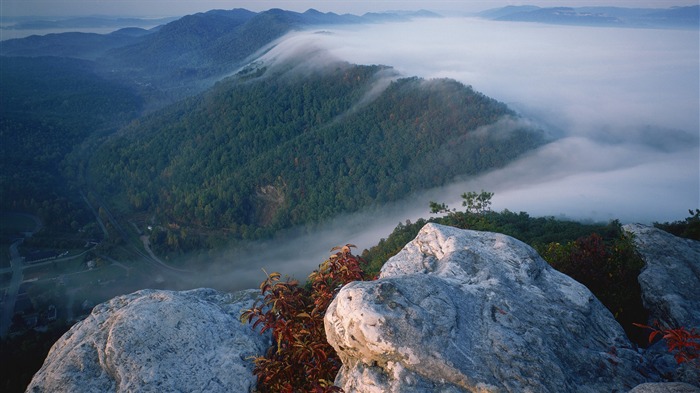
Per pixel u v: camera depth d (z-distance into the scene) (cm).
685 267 986
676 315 852
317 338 684
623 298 978
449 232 884
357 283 631
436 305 607
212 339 721
